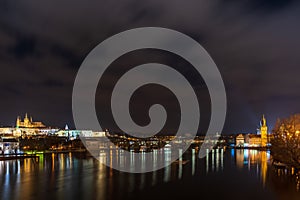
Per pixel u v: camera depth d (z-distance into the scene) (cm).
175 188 12031
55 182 13312
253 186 11981
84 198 10325
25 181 13500
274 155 19638
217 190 11488
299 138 16012
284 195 10369
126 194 10956
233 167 18788
